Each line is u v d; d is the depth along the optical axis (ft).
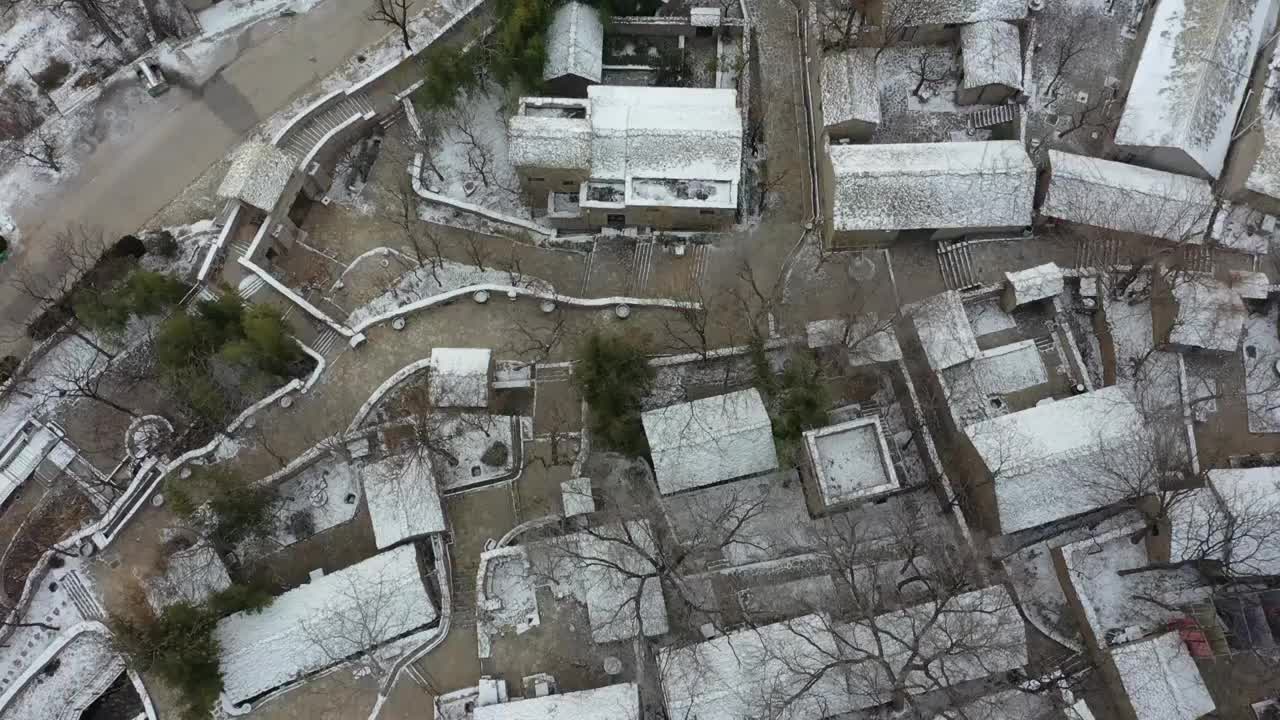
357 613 163.02
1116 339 179.42
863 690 151.43
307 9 223.71
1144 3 204.85
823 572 170.71
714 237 201.67
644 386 174.29
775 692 148.97
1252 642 152.66
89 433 188.85
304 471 182.09
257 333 175.11
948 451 177.78
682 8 219.00
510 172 214.28
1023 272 179.93
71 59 220.64
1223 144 186.29
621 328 189.78
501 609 168.25
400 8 222.89
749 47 214.69
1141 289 181.37
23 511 184.75
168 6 222.07
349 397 186.39
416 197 213.46
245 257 196.13
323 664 163.22
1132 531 165.99
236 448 181.88
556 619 167.32
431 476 170.19
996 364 182.70
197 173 212.64
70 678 171.12
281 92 217.77
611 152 190.49
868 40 202.49
